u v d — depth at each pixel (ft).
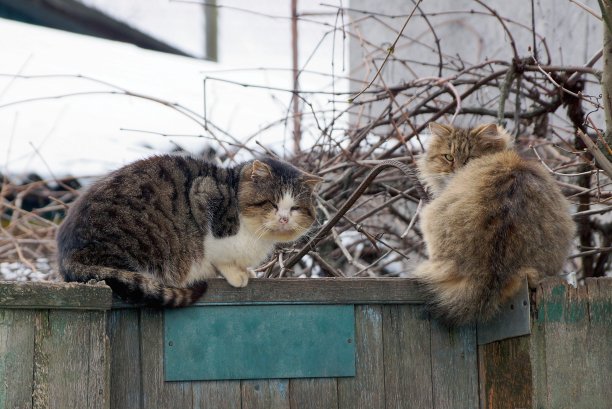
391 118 22.82
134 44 45.01
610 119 16.66
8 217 25.86
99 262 14.06
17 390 11.98
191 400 13.98
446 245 15.15
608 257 23.59
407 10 34.50
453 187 16.97
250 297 14.28
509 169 16.44
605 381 13.87
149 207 14.76
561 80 21.95
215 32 45.01
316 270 23.93
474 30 29.71
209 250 15.43
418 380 14.67
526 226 15.05
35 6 40.68
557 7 29.45
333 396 14.43
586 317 13.97
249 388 14.21
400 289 14.73
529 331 13.80
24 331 12.12
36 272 21.98
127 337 13.84
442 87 24.18
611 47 16.35
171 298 13.75
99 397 12.48
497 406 14.52
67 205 22.31
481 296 14.34
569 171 23.07
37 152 25.08
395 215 24.61
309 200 17.28
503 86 21.70
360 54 35.12
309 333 14.42
